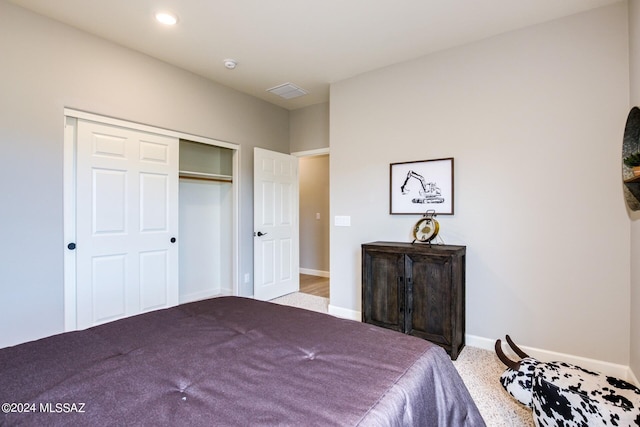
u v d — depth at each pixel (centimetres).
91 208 274
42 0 224
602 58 227
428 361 116
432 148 297
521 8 231
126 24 255
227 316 160
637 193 199
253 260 412
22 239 233
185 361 109
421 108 304
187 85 340
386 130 324
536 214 250
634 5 207
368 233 336
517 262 257
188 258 404
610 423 137
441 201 290
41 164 242
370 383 97
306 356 116
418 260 264
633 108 201
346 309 351
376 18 245
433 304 257
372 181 333
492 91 268
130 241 301
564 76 240
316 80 361
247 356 114
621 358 221
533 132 251
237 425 76
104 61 277
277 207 431
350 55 303
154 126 313
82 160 268
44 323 243
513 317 259
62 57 252
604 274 226
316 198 603
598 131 228
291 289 452
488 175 269
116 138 289
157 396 88
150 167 314
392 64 320
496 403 193
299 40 278
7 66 226
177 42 283
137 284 306
